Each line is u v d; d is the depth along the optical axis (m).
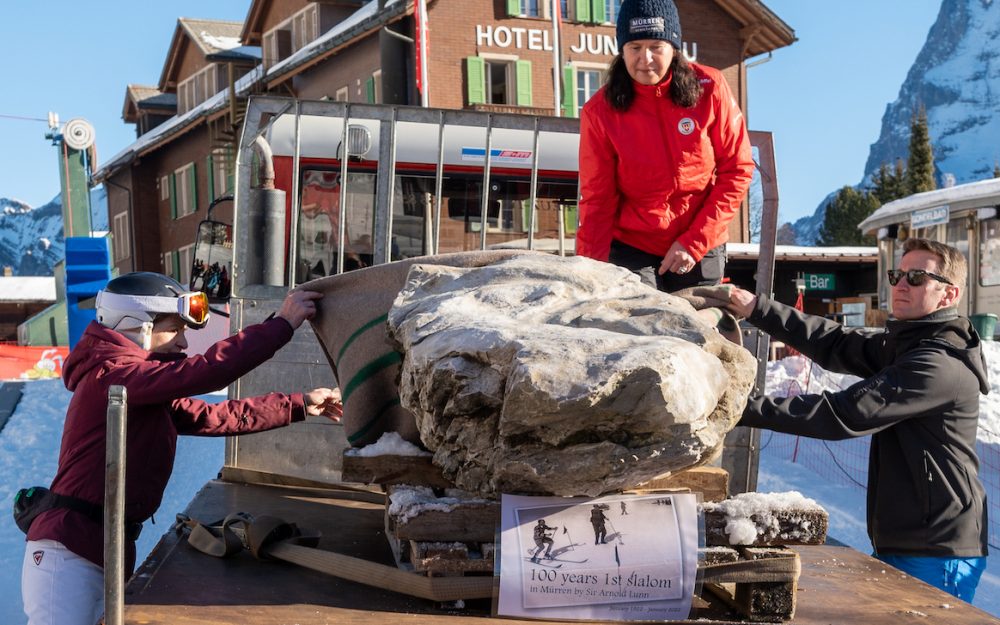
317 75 26.36
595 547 1.99
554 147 8.40
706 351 1.90
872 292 28.56
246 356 2.55
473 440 1.91
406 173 8.20
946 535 2.90
